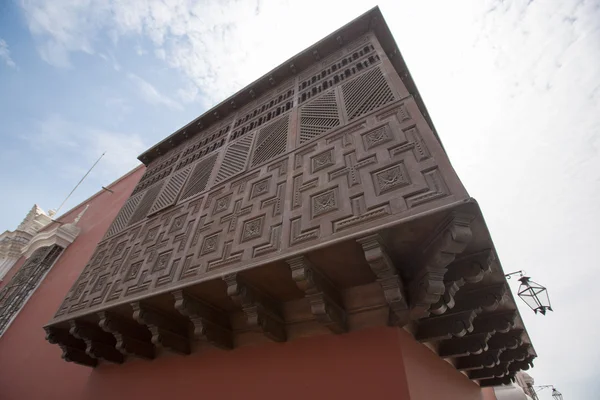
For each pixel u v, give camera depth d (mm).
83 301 5426
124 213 7469
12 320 10117
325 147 4219
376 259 2725
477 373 5438
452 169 2879
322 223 3270
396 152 3426
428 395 3213
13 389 7957
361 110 4438
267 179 4508
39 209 16969
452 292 3031
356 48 5832
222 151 6332
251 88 7059
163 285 4203
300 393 3342
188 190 6066
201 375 4336
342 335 3477
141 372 5160
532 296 5168
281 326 3867
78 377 6574
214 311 4207
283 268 3311
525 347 4906
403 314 3010
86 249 10812
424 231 2781
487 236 2840
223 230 4293
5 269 13531
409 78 6238
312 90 5770
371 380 3020
